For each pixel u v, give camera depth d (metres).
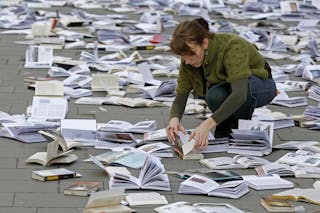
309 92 15.41
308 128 13.28
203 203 9.65
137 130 12.60
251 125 11.93
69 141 11.82
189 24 11.22
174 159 11.46
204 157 11.59
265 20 23.81
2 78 15.86
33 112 13.16
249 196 10.09
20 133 12.06
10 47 18.84
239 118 12.23
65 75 16.11
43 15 22.83
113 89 15.02
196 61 11.39
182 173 10.68
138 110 13.95
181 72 11.86
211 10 24.92
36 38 19.48
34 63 16.92
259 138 11.71
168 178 10.62
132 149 11.62
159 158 11.38
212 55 11.45
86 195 9.88
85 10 24.61
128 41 19.30
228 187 10.02
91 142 11.96
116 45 19.11
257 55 12.26
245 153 11.75
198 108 13.91
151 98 14.60
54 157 11.02
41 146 11.80
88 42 19.59
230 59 11.34
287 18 24.05
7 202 9.65
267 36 19.83
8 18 21.88
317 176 10.88
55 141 11.09
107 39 19.61
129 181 10.12
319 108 13.80
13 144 11.84
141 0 25.77
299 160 11.38
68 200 9.77
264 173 10.83
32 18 21.70
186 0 25.20
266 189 10.33
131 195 9.83
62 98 13.74
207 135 11.05
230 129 12.31
